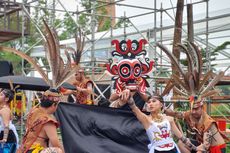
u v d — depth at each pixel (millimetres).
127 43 7312
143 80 7223
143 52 7371
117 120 6598
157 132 5996
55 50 5715
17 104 12500
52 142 5293
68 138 6332
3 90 8062
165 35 17375
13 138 8141
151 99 6094
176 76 6766
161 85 12430
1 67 12148
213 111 16078
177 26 13922
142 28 18219
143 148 6566
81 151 6289
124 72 7141
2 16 14125
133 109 6008
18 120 12492
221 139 6387
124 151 6488
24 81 9352
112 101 7094
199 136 6449
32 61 5738
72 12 16125
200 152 6227
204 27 16000
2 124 7965
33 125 5344
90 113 6516
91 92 8875
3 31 13336
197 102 6430
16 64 23828
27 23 13781
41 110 5438
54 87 5621
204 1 14789
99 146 6363
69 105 6453
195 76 6598
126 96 5969
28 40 22656
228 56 15703
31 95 13609
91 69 15117
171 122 6285
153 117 6086
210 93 6613
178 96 8305
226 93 16438
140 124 6652
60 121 6336
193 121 6555
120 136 6523
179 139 6293
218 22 15727
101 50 18016
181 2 13961
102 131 6465
